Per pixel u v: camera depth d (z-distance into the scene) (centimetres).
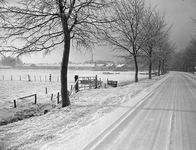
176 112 606
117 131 422
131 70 9494
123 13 1794
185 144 350
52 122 511
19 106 1014
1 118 760
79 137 386
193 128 445
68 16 720
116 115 568
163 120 513
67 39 772
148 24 2122
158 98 890
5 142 366
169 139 375
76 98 1002
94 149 326
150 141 365
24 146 340
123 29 1861
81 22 793
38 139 378
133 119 522
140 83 1817
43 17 741
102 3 781
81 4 726
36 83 2561
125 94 1032
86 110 650
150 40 2153
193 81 2089
